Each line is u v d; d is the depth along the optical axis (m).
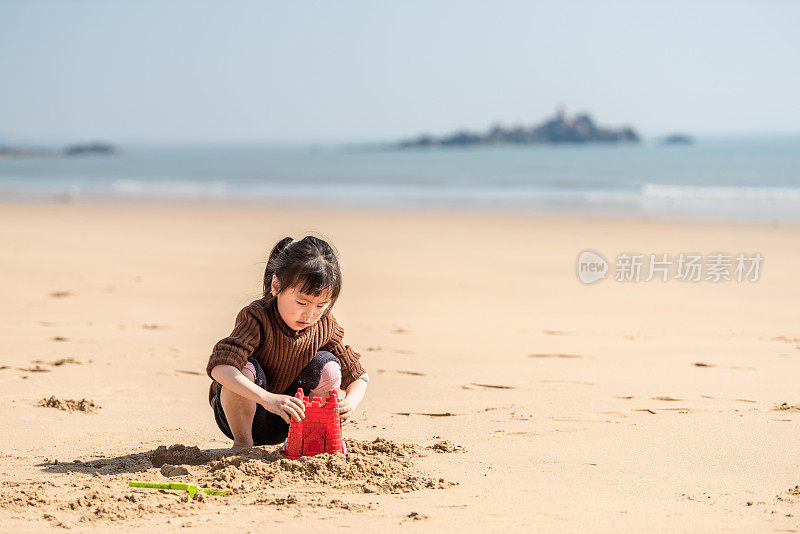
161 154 112.88
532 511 3.10
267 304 3.68
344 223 17.77
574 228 16.56
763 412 4.79
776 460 3.84
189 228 16.36
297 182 37.50
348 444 3.91
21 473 3.56
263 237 14.90
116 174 46.66
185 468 3.53
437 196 27.62
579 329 7.60
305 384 3.82
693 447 4.06
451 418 4.68
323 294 3.55
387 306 8.77
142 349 6.46
